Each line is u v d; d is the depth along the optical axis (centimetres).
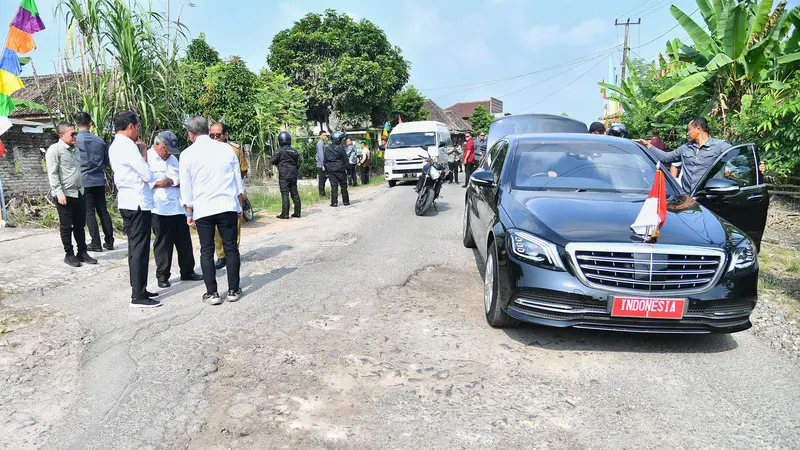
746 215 524
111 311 487
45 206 970
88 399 328
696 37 1181
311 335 423
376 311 478
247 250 744
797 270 621
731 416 306
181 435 287
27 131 1094
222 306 497
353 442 280
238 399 324
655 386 341
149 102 960
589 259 369
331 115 3541
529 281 379
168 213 558
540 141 563
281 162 1059
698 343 411
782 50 1139
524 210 432
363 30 3103
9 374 363
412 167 1825
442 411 311
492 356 384
